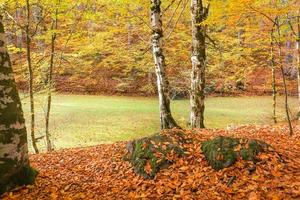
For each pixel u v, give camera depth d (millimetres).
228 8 9922
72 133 18078
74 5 13328
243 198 5348
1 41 5859
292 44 25266
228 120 21469
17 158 6098
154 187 6258
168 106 11367
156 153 7156
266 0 10625
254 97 31719
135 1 15039
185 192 5773
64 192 6207
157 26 11211
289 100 30156
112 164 7707
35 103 23156
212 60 23922
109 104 27750
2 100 5871
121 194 6047
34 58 15125
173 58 25469
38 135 17891
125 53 28688
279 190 5398
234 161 6496
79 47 19266
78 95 32344
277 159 6488
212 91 32750
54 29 13219
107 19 18766
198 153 7062
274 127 12727
